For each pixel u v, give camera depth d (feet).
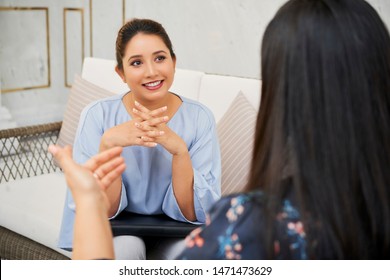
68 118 8.51
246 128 6.58
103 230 2.65
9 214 7.34
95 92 8.38
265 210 2.23
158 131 5.27
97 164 3.00
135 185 5.81
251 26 9.59
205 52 10.30
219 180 5.92
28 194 7.71
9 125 12.53
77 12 12.45
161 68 5.66
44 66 13.23
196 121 6.01
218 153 6.04
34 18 12.94
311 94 2.29
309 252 2.20
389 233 2.26
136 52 5.60
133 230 5.51
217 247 2.28
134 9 11.27
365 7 2.39
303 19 2.34
